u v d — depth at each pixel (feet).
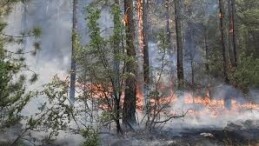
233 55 99.30
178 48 79.92
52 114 30.76
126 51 41.11
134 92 40.98
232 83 70.13
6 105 24.29
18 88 25.88
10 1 28.84
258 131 40.24
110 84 35.96
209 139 36.04
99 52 34.86
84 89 36.40
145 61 71.77
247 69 68.74
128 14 43.65
